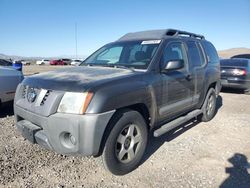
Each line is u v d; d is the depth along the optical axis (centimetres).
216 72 603
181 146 445
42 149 412
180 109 464
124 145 338
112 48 478
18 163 363
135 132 354
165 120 432
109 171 330
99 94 299
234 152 425
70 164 368
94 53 504
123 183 323
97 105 293
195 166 371
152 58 399
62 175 337
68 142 305
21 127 354
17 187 307
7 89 577
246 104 830
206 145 453
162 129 413
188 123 586
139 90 347
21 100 355
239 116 659
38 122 317
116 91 315
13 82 588
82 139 291
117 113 326
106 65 436
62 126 296
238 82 1004
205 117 582
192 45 521
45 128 308
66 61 5972
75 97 296
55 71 388
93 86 302
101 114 295
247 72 1005
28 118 334
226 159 397
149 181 329
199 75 515
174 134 507
